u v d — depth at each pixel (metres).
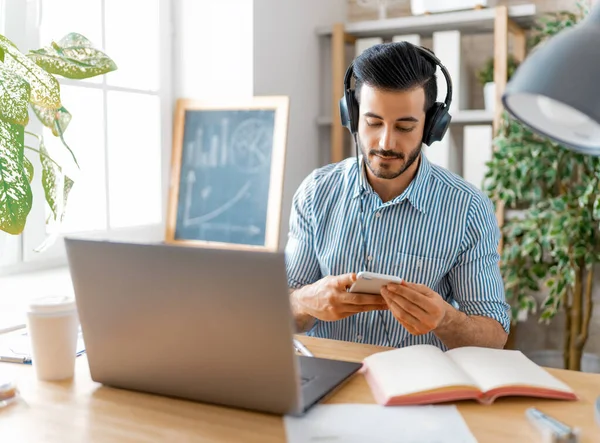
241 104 2.39
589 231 2.24
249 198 2.36
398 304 1.23
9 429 0.93
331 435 0.90
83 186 2.20
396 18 2.60
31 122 1.98
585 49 0.80
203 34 2.48
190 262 0.94
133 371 1.05
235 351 0.95
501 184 2.29
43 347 1.12
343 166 1.72
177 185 2.49
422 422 0.94
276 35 2.51
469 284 1.56
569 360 2.48
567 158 2.27
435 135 1.50
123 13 2.32
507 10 2.36
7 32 1.93
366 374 1.14
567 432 0.87
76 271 1.04
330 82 2.94
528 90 0.81
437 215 1.59
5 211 1.02
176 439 0.90
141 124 2.41
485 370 1.07
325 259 1.67
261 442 0.88
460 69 2.51
